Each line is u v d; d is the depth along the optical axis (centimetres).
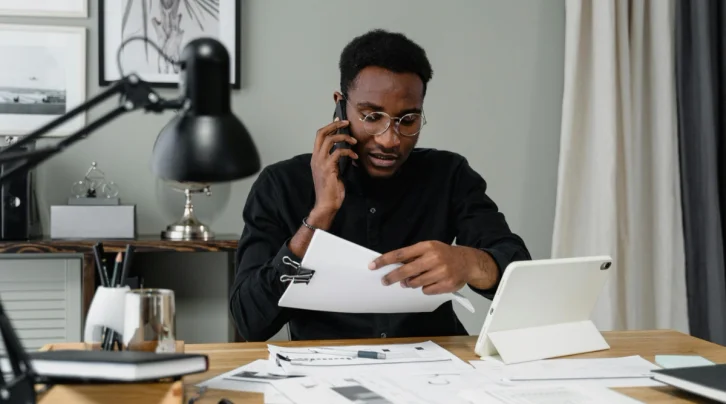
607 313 279
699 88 287
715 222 286
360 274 127
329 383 109
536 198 296
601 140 281
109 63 266
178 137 86
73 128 263
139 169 270
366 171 162
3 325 75
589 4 284
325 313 162
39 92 262
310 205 170
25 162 79
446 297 136
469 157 291
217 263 274
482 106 291
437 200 176
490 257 143
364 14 283
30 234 250
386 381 112
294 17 278
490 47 291
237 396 105
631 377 118
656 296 287
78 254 237
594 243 282
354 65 156
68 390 91
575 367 124
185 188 259
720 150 292
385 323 163
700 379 106
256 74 277
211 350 133
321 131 153
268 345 136
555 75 296
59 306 236
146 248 236
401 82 152
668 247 285
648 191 291
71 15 263
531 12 293
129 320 105
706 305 291
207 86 86
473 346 139
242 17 275
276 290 144
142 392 93
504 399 102
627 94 283
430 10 287
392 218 173
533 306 133
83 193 267
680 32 289
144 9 267
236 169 87
